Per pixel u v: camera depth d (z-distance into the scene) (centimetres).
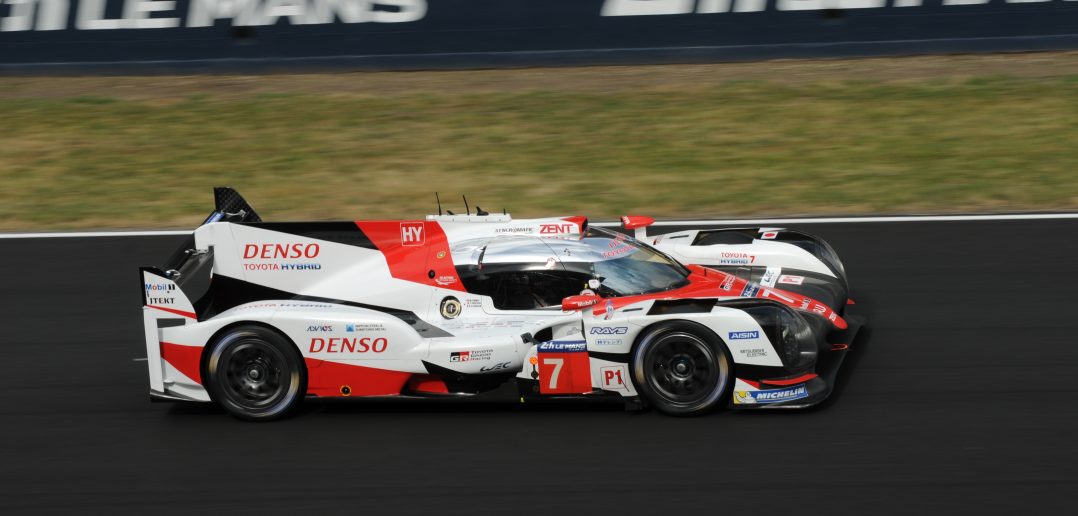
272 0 5925
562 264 2456
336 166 5003
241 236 2558
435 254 2517
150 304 2377
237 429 2342
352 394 2398
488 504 1933
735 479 1991
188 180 4884
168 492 2025
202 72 6000
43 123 5609
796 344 2292
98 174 4991
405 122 5478
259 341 2359
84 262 3778
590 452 2134
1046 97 5416
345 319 2373
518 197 4547
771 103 5534
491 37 5962
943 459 2052
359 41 5978
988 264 3472
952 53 5822
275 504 1961
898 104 5444
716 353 2252
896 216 4100
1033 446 2102
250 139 5356
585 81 5888
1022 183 4469
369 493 1994
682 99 5616
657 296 2411
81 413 2467
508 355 2367
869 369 2594
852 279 3394
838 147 5016
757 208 4300
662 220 4172
